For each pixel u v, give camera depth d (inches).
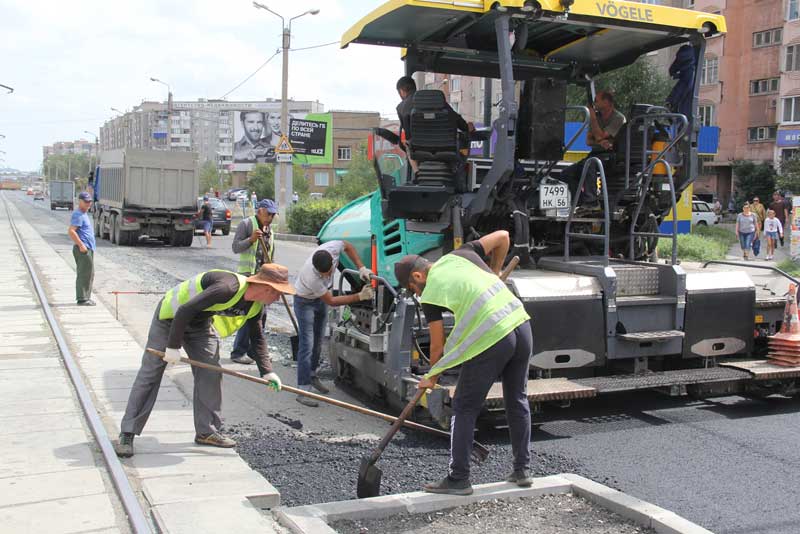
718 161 1733.5
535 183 265.3
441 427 223.8
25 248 909.8
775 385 272.2
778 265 737.0
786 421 250.1
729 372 255.0
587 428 242.5
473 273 177.0
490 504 173.6
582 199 283.3
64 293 530.9
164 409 248.8
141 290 569.9
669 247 598.9
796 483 191.9
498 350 171.8
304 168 2775.6
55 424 226.4
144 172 984.9
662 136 282.2
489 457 213.3
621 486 189.6
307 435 235.8
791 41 1553.9
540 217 269.1
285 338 397.4
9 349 341.7
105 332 386.3
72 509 163.2
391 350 240.5
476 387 172.9
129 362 316.2
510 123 238.4
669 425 245.8
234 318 206.5
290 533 154.2
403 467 204.8
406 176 274.4
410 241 265.3
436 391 218.2
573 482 182.2
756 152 1679.4
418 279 188.9
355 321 295.4
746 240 840.3
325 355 366.3
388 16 253.3
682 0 1772.9
